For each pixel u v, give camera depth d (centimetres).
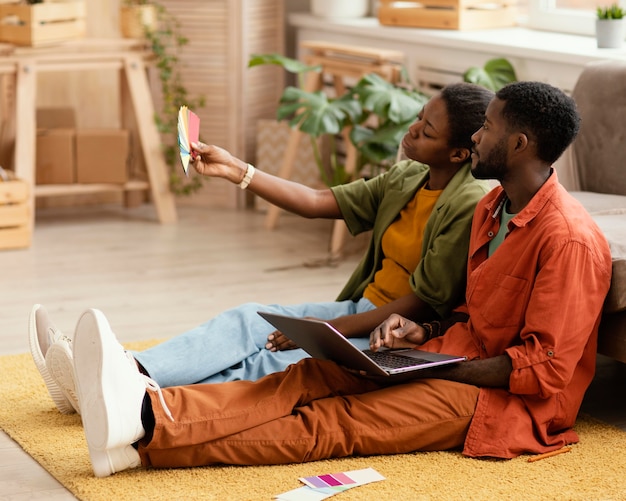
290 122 484
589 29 477
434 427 268
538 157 268
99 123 592
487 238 278
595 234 271
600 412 311
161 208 557
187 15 578
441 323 290
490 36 483
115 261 484
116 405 250
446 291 286
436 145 288
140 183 556
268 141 581
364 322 289
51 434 290
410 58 516
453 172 295
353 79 559
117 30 589
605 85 369
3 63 506
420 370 269
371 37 541
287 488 251
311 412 265
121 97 568
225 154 298
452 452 272
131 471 261
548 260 262
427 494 248
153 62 549
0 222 495
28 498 252
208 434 257
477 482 254
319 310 304
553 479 257
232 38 577
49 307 415
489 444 268
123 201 592
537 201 268
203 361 281
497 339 272
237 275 466
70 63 524
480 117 285
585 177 374
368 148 482
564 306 260
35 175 539
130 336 382
